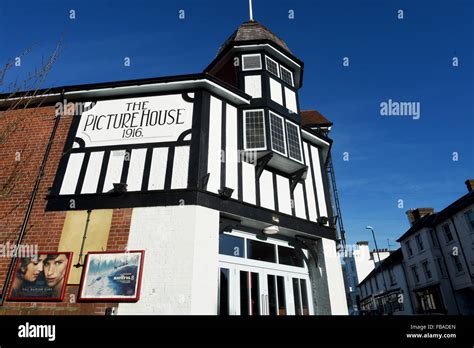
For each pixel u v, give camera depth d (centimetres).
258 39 835
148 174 602
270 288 660
